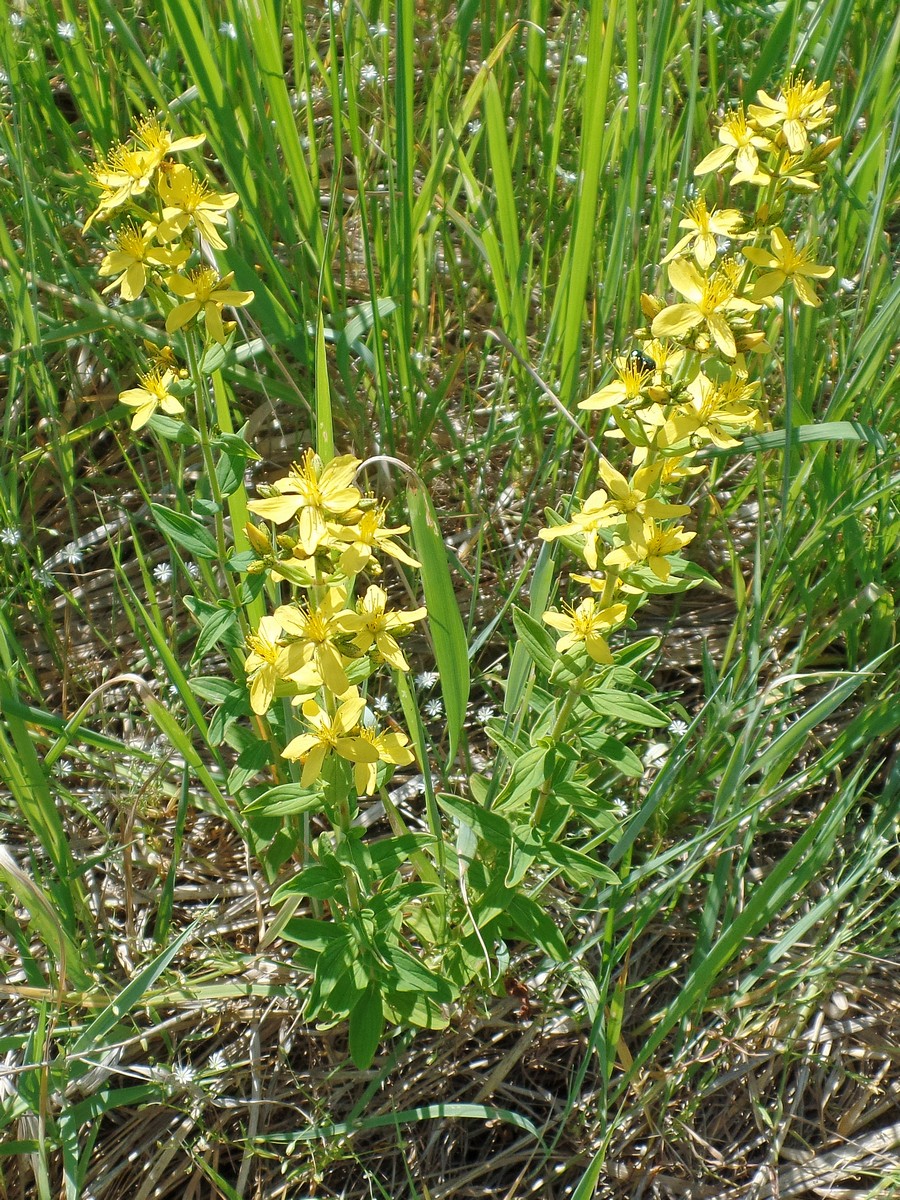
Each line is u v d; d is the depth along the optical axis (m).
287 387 0.50
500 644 0.50
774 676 0.48
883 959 0.41
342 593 0.32
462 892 0.38
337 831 0.36
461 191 0.56
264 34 0.44
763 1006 0.42
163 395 0.37
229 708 0.38
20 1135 0.38
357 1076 0.42
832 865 0.45
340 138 0.44
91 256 0.53
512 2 0.55
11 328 0.51
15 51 0.50
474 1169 0.41
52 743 0.45
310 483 0.32
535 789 0.38
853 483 0.45
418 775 0.47
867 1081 0.42
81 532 0.52
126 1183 0.40
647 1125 0.41
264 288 0.47
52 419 0.49
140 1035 0.39
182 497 0.44
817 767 0.42
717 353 0.34
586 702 0.35
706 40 0.56
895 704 0.41
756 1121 0.42
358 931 0.36
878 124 0.48
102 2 0.46
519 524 0.52
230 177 0.46
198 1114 0.40
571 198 0.50
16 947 0.43
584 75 0.51
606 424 0.47
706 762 0.45
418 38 0.56
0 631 0.42
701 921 0.42
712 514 0.51
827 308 0.50
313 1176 0.40
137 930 0.44
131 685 0.49
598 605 0.36
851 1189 0.41
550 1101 0.42
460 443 0.50
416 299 0.51
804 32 0.54
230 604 0.38
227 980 0.42
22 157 0.46
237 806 0.45
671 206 0.52
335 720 0.32
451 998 0.36
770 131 0.35
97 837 0.46
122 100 0.53
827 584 0.45
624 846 0.39
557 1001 0.43
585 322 0.52
